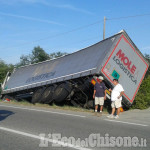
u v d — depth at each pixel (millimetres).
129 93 12664
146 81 13922
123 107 13102
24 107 14602
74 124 8641
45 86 16094
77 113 11867
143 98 13508
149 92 13812
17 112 11992
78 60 14023
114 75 12164
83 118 10141
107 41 12914
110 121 9523
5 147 5785
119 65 12406
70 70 14008
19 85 18875
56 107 14336
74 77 13195
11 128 7898
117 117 10617
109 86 12266
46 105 15461
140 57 13383
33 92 17406
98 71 11750
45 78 16016
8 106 15133
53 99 15203
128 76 12727
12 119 9719
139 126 8570
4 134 7074
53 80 14945
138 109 13273
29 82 17719
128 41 12883
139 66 13289
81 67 13203
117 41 12406
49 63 16984
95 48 13430
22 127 8078
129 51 12906
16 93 20281
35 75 17562
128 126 8500
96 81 11875
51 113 11664
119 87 10711
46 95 15414
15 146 5863
